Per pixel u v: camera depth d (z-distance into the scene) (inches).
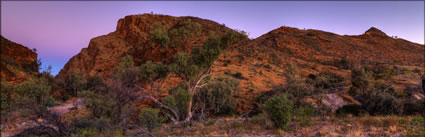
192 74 656.4
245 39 693.9
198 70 686.5
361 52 3592.5
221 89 786.8
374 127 296.0
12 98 1052.5
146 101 849.5
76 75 2183.8
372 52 3656.5
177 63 663.1
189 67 653.9
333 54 3422.7
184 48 775.1
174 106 659.4
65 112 1011.9
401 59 3287.4
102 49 3654.0
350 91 833.5
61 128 462.3
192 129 385.1
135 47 3577.8
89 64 3550.7
